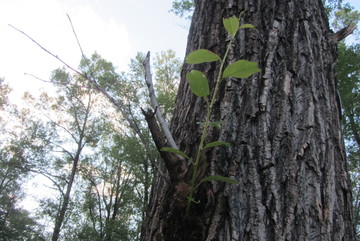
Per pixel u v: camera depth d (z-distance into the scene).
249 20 1.37
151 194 1.25
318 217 0.92
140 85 12.16
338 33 1.43
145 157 12.82
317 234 0.90
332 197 0.97
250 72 0.86
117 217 14.07
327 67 1.33
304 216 0.92
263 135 1.06
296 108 1.12
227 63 1.27
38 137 16.39
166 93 13.80
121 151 13.83
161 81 15.71
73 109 17.38
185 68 1.52
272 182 0.97
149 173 12.73
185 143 1.16
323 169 1.02
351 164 9.51
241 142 1.06
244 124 1.10
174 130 1.28
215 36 1.40
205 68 1.32
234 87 1.19
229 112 1.14
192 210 0.93
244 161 1.03
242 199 0.96
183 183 0.94
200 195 0.94
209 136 1.12
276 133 1.07
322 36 1.40
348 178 1.09
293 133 1.07
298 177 0.98
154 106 1.05
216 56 0.89
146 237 1.07
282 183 0.97
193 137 1.16
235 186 0.98
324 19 1.53
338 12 8.58
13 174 18.23
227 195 0.96
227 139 1.08
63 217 14.41
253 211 0.93
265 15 1.38
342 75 8.26
